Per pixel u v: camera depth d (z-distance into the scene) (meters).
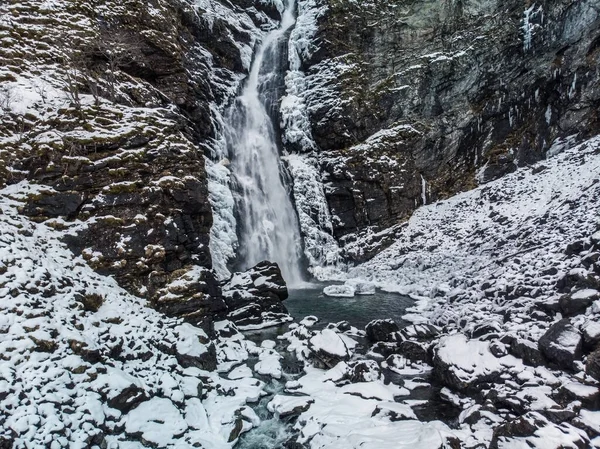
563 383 5.85
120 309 6.99
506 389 6.16
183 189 8.70
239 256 15.75
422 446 4.98
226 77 19.12
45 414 4.95
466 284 11.49
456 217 17.30
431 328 9.07
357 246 17.58
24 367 5.21
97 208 7.74
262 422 6.47
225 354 8.29
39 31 10.77
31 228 6.99
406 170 18.66
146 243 7.96
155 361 6.78
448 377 6.89
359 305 12.55
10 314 5.50
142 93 12.60
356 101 18.86
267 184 18.30
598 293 7.20
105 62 12.33
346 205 18.20
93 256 7.40
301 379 7.61
